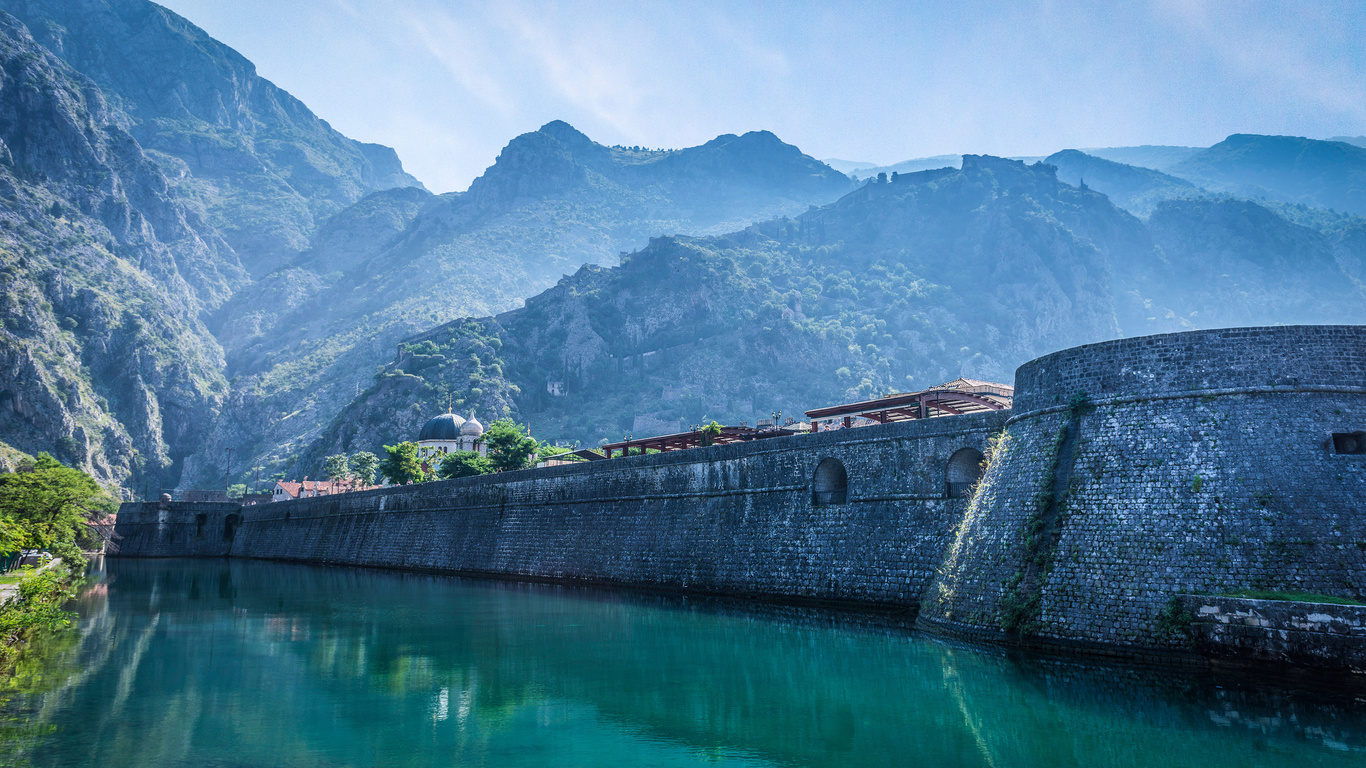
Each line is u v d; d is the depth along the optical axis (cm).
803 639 4328
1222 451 3253
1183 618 3008
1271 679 2762
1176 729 2628
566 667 3900
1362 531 2941
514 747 2745
